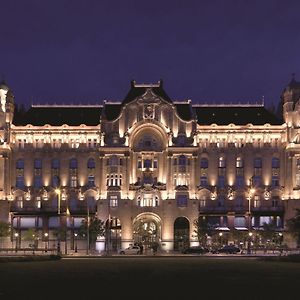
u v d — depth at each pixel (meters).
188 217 156.88
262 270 69.81
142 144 161.12
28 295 42.19
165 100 161.62
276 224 158.88
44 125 162.12
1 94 160.62
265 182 160.50
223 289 46.94
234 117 164.50
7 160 159.25
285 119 160.25
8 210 158.75
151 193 158.12
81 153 161.62
